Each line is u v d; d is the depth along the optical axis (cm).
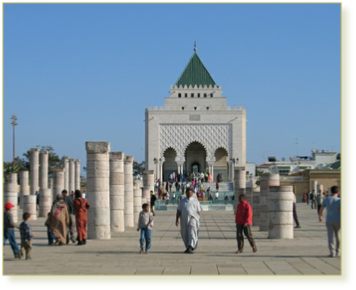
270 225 2156
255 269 1345
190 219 1705
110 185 2505
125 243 1995
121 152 2520
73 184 5891
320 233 2380
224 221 3400
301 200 7388
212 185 7638
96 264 1450
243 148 8894
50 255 1650
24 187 4778
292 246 1862
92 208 2148
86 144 2159
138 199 3428
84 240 1945
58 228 1941
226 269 1350
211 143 8919
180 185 7138
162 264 1444
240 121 8912
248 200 3378
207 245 1927
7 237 1563
